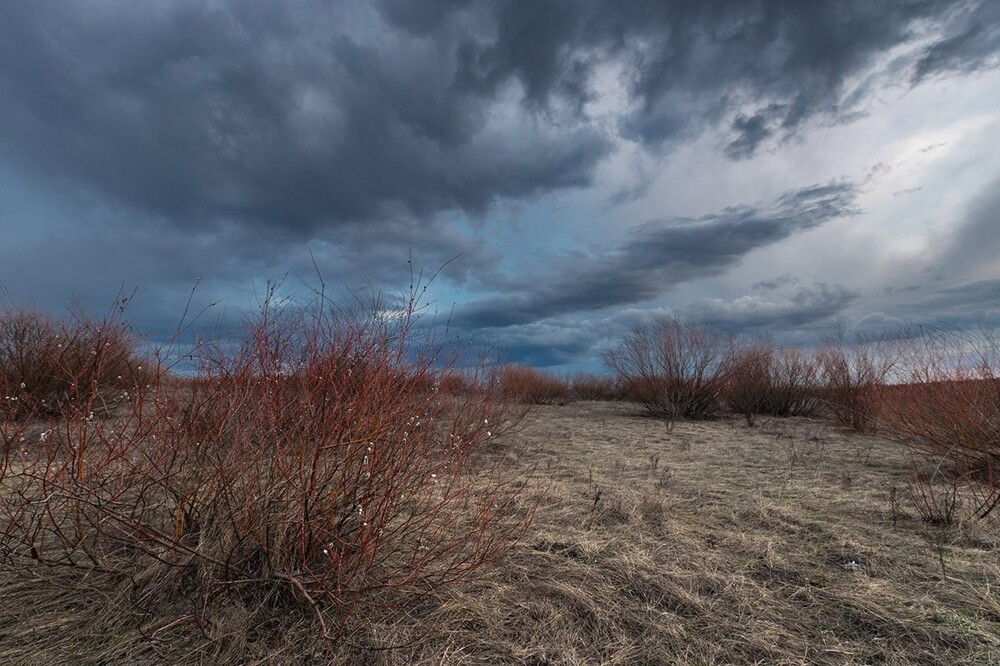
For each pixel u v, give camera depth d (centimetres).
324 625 190
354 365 254
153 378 246
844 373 865
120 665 180
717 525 343
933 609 231
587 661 193
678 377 981
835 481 460
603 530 327
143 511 219
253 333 245
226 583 201
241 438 226
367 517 219
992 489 364
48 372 475
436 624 212
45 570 225
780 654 199
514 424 711
